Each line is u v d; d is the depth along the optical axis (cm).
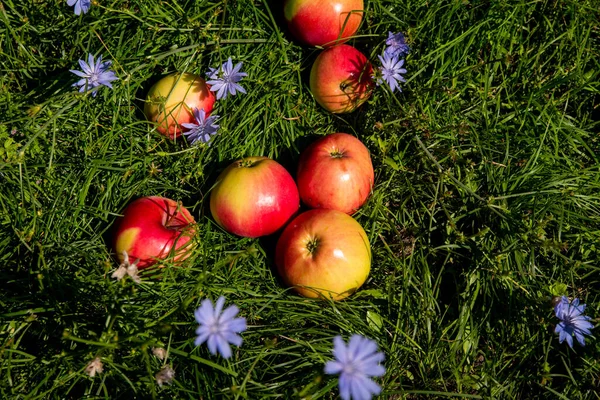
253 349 39
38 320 38
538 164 46
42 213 42
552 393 40
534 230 41
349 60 44
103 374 35
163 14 46
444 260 45
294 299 42
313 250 39
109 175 44
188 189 46
